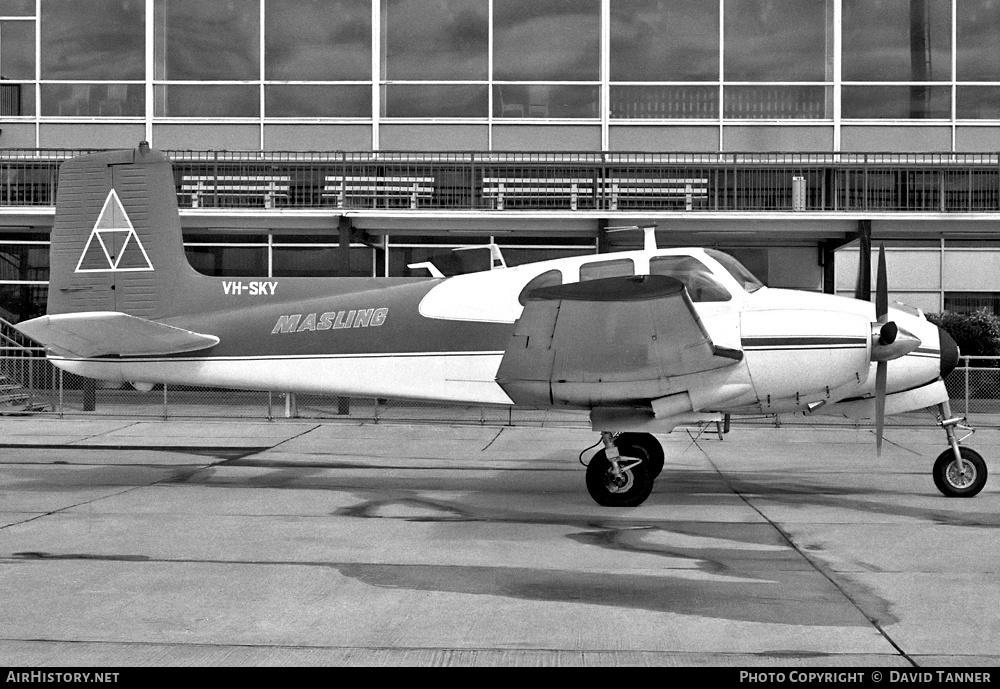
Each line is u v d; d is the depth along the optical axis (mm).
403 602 4898
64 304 9328
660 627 4473
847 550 6090
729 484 8930
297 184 16016
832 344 7621
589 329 7199
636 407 7875
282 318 8883
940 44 16609
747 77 16734
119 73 16938
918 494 8328
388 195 15281
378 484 8945
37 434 12891
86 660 4039
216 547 6172
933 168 15281
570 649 4172
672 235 16172
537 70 16875
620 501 7688
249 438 12586
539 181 15828
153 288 9219
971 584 5227
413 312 8648
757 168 15430
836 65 16594
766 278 16484
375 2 16859
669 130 16766
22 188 16328
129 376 9148
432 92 16906
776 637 4324
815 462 10461
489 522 7066
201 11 16938
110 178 9305
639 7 16812
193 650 4164
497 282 8547
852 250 16781
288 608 4789
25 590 5098
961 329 15367
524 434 13133
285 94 16922
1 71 17000
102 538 6441
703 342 7242
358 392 8758
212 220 14883
